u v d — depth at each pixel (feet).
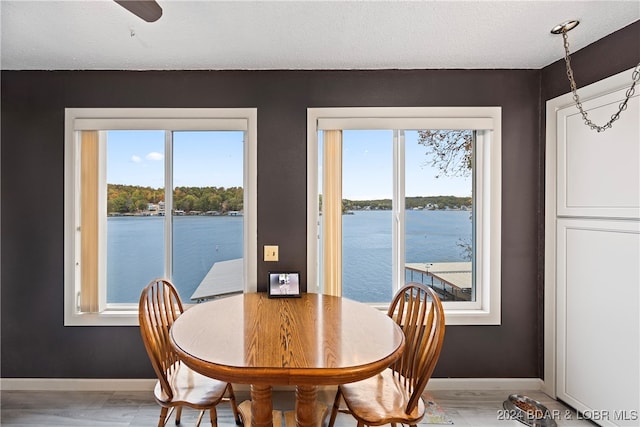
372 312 6.18
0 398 7.57
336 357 4.29
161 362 5.42
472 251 8.54
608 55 6.45
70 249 7.88
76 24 5.94
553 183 7.61
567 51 6.51
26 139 7.88
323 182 8.09
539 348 8.06
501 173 8.03
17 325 7.93
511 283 8.09
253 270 7.95
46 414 7.02
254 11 5.61
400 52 7.11
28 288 7.91
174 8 5.49
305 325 5.45
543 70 7.93
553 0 5.36
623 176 6.13
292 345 4.65
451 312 8.11
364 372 4.04
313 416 5.34
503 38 6.56
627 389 6.10
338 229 8.07
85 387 7.90
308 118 7.93
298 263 7.98
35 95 7.86
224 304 6.66
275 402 7.40
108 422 6.77
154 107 7.91
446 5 5.49
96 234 8.01
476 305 8.37
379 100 7.97
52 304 7.93
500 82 8.01
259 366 4.04
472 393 7.87
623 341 6.16
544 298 7.86
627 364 6.10
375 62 7.57
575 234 7.07
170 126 7.88
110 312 8.09
